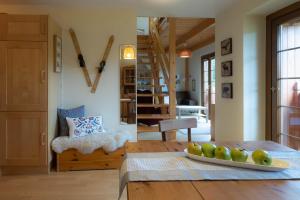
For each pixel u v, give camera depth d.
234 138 4.47
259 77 4.16
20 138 3.92
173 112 5.43
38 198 3.16
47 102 3.92
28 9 4.59
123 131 4.61
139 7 4.61
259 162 1.47
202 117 10.21
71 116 4.45
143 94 6.18
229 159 1.53
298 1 3.44
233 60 4.47
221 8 4.62
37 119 3.93
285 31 3.77
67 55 4.70
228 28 4.65
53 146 4.07
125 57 4.79
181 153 1.81
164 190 1.21
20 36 3.87
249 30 4.12
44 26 3.89
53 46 4.16
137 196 1.15
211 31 7.96
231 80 4.56
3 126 3.90
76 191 3.37
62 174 4.00
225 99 4.82
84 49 4.72
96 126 4.47
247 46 4.12
